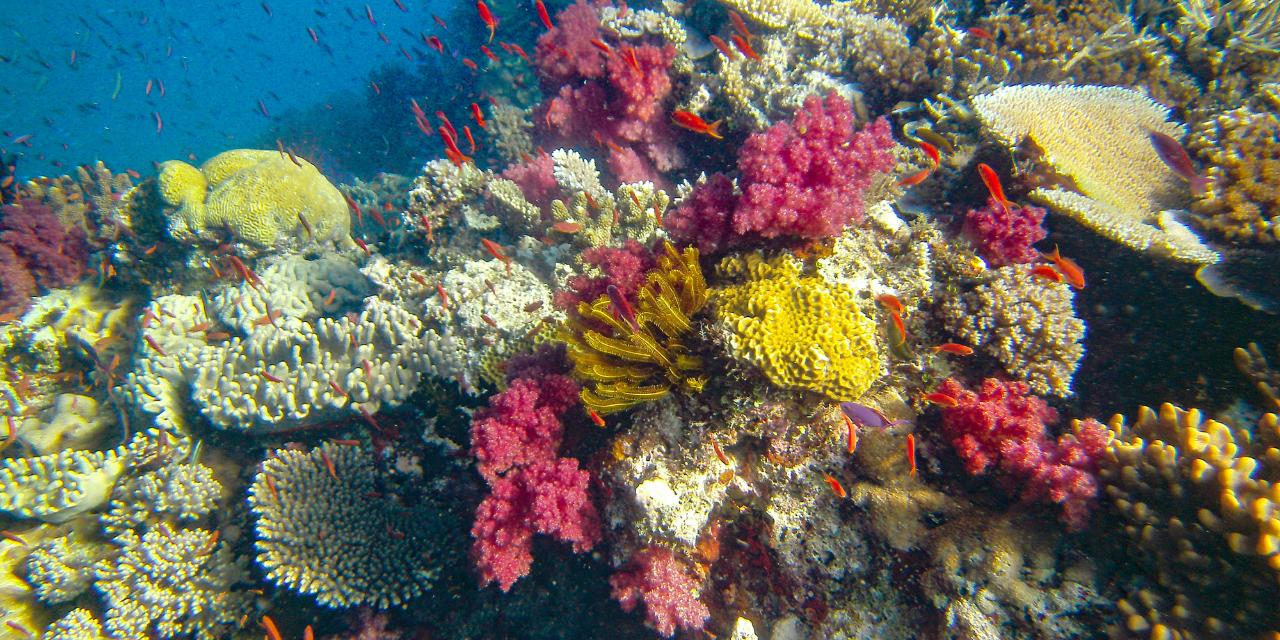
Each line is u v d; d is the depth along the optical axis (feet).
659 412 2.83
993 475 2.47
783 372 2.38
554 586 3.45
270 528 3.30
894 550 2.52
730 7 4.17
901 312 2.76
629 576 2.87
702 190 2.88
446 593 3.55
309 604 3.56
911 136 3.46
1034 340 2.65
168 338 4.00
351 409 3.56
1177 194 3.07
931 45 3.83
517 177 4.67
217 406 3.53
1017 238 2.81
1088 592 2.19
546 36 4.79
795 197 2.66
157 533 3.41
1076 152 3.13
